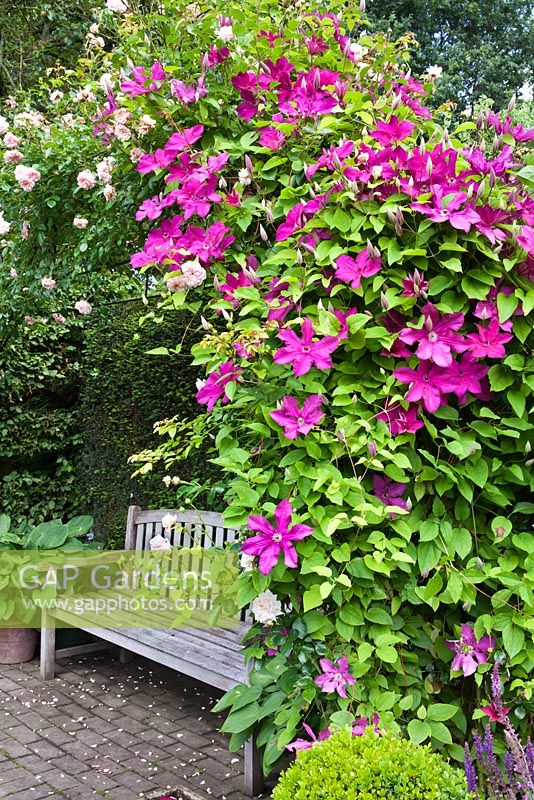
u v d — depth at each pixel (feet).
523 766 5.21
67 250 11.28
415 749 5.10
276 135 7.38
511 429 6.61
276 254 7.07
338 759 4.97
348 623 6.12
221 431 6.92
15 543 14.15
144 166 7.79
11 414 18.24
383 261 6.53
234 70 8.02
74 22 22.85
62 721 11.41
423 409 6.43
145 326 15.35
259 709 8.27
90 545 15.21
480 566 6.15
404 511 6.01
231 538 11.39
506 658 6.18
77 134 9.98
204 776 9.68
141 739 10.82
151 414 15.29
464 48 36.60
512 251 6.38
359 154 6.66
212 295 7.48
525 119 15.67
